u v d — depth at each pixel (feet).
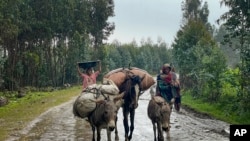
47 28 175.11
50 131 56.13
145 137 50.75
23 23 156.66
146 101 115.14
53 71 221.87
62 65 219.00
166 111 40.40
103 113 35.96
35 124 63.72
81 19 220.02
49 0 176.55
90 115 39.27
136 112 83.25
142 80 43.39
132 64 380.78
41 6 175.83
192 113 80.79
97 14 250.37
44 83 202.28
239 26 83.15
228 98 86.69
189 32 139.85
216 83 92.22
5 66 161.68
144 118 72.28
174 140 48.08
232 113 73.82
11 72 162.61
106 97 37.17
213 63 93.25
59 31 201.67
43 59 202.39
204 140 48.11
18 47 179.52
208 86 96.53
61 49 211.41
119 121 67.92
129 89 42.52
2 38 140.97
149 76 46.44
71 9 195.93
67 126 61.31
